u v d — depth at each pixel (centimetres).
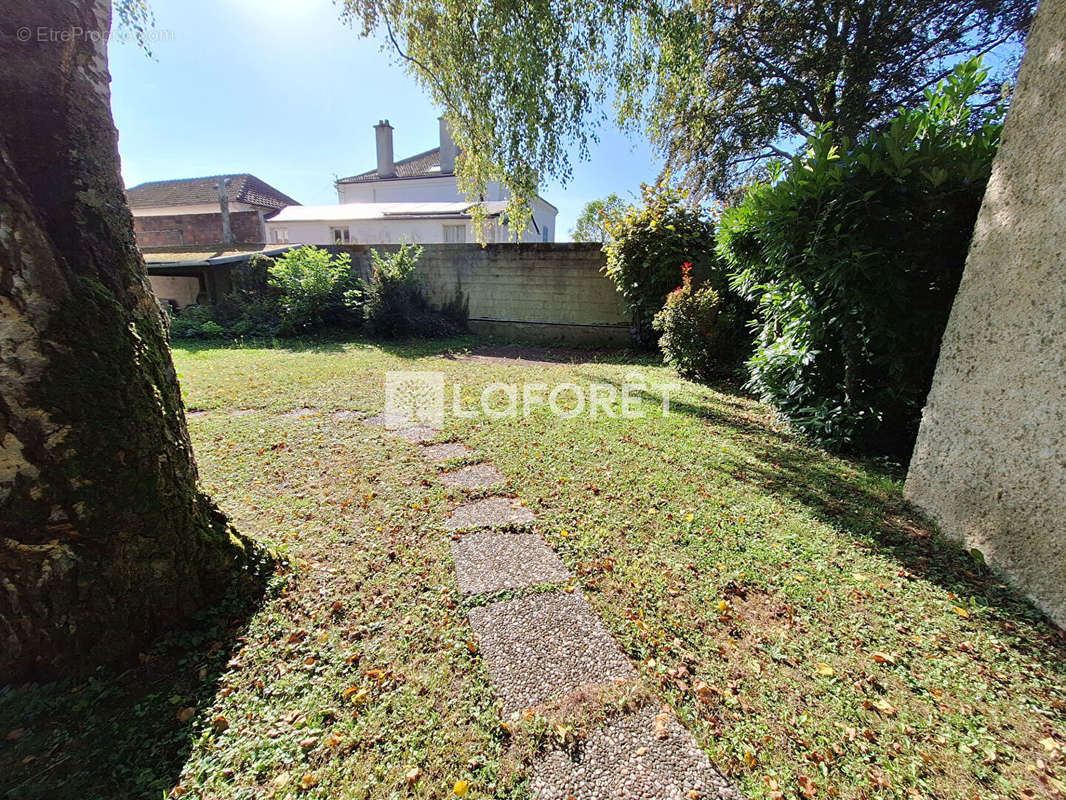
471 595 199
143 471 156
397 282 941
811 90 945
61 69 134
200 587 181
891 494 297
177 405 177
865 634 182
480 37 536
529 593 202
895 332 337
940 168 308
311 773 127
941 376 260
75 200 139
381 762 130
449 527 254
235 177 2000
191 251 1200
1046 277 197
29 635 146
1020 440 208
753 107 995
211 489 288
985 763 133
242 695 149
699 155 1103
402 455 350
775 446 381
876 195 330
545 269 948
